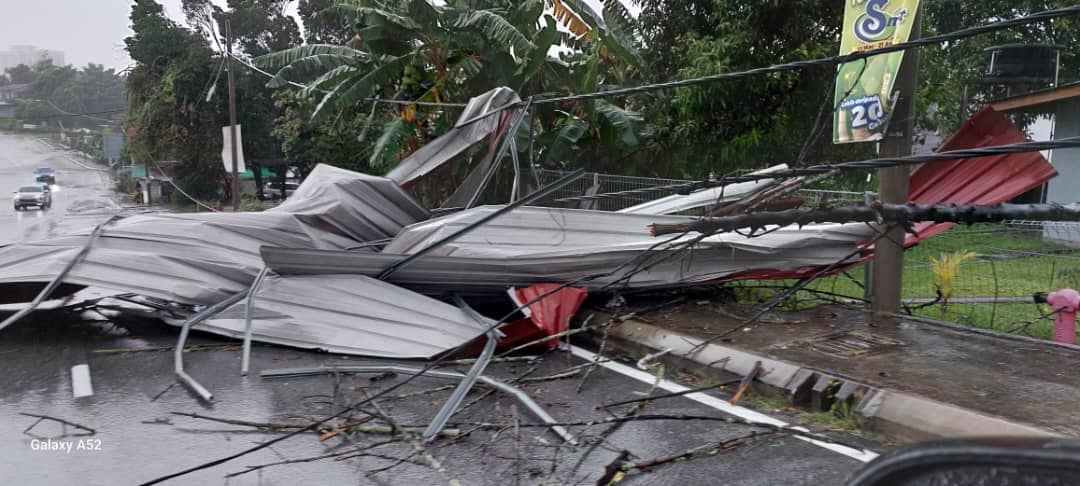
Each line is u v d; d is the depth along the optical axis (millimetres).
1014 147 4520
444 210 10344
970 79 19906
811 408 5668
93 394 6199
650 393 6125
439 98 16969
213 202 41188
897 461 1273
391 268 8094
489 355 6629
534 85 18188
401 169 11125
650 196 12969
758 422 5383
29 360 7242
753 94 15141
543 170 15906
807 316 7992
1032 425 4551
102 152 67062
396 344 7363
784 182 8961
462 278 8195
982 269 8953
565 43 19547
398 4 16797
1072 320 6816
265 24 41469
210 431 5332
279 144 40812
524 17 16281
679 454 4773
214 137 38719
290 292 7965
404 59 16812
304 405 5898
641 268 8250
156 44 39000
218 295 8266
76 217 32406
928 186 8562
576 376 6695
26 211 40062
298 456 4859
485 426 5273
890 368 5906
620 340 7727
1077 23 19141
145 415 5680
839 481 4344
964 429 4684
